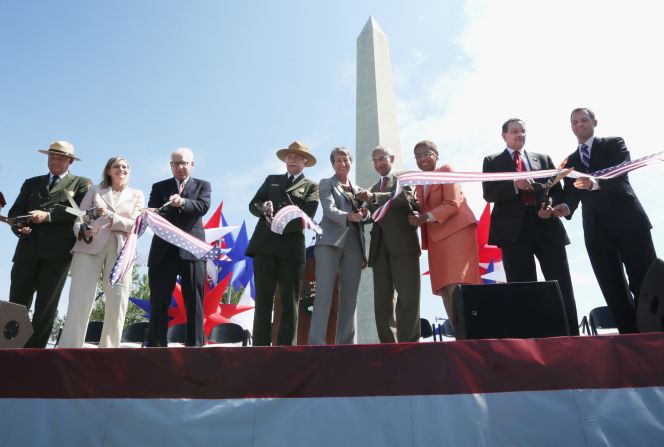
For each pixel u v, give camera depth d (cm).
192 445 295
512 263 456
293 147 506
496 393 298
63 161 518
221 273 1236
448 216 465
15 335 368
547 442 287
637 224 432
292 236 479
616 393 296
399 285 458
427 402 298
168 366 313
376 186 513
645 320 370
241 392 306
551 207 435
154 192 501
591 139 480
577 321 435
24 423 304
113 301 461
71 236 486
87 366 315
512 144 486
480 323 346
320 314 446
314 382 307
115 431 300
